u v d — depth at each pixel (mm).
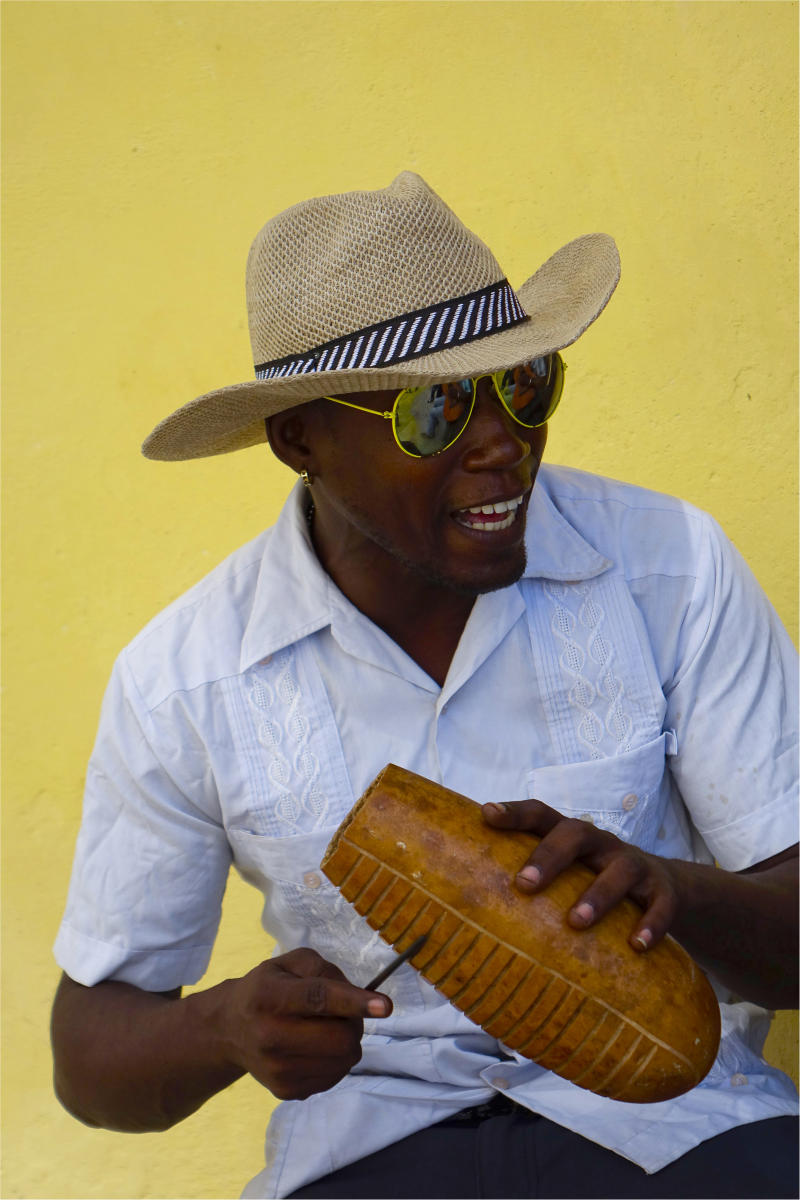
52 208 3150
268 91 3092
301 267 1877
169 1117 1962
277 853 2068
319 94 3082
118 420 3141
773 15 2941
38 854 3158
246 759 2062
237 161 3100
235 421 1981
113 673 2146
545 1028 1445
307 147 3088
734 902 1756
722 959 1796
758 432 2961
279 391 1795
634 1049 1438
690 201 2986
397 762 2055
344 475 1885
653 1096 1465
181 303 3113
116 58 3125
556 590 2080
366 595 2039
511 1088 1973
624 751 2049
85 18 3131
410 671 2031
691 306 2988
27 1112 3160
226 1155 3109
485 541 1844
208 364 3109
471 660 2016
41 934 3154
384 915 1495
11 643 3168
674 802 2186
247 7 3090
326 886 2062
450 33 3049
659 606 2098
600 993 1434
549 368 1835
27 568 3170
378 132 3070
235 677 2072
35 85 3148
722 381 2979
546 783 2051
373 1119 1979
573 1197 1805
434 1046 2018
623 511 2143
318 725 2061
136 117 3127
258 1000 1620
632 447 3008
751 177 2961
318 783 2049
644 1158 1804
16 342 3168
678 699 2094
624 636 2068
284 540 2107
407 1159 1938
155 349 3125
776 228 2953
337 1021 1603
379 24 3062
